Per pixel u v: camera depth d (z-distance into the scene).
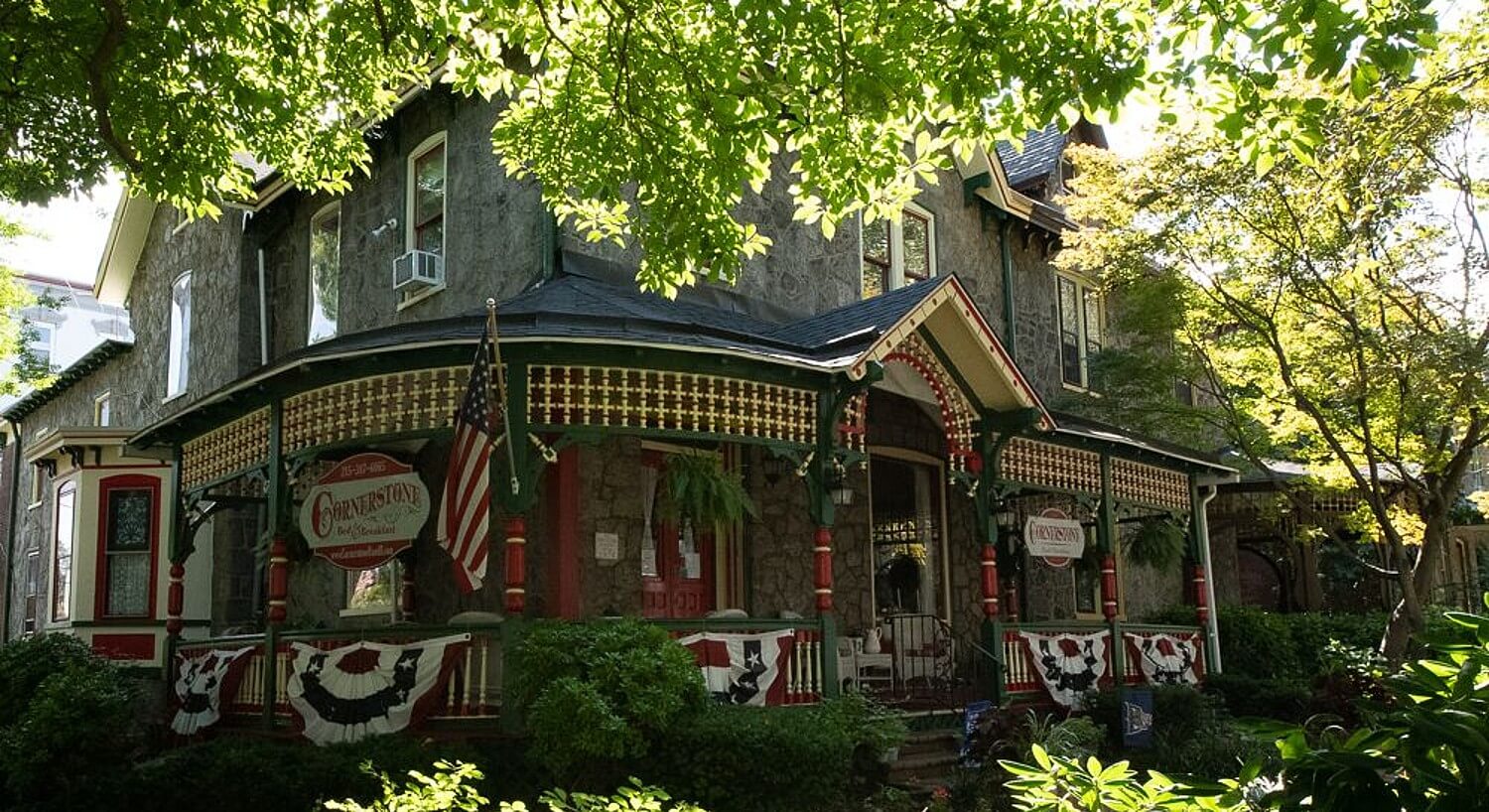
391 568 14.07
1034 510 16.91
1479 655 3.13
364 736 10.32
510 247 13.57
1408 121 13.43
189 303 20.39
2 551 26.41
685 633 10.66
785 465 13.70
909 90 8.19
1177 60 7.66
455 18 9.38
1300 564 24.19
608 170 9.78
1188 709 12.93
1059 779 3.76
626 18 8.49
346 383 11.02
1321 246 15.36
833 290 15.59
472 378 9.84
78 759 10.88
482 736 10.12
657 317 11.51
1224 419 18.44
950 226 17.78
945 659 14.81
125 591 17.31
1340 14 6.54
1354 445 17.28
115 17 8.22
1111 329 21.19
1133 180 16.36
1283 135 7.69
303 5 9.09
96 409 24.34
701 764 9.23
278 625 11.59
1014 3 7.93
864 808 9.87
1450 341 14.70
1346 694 14.31
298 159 11.26
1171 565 17.19
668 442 13.09
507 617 10.13
